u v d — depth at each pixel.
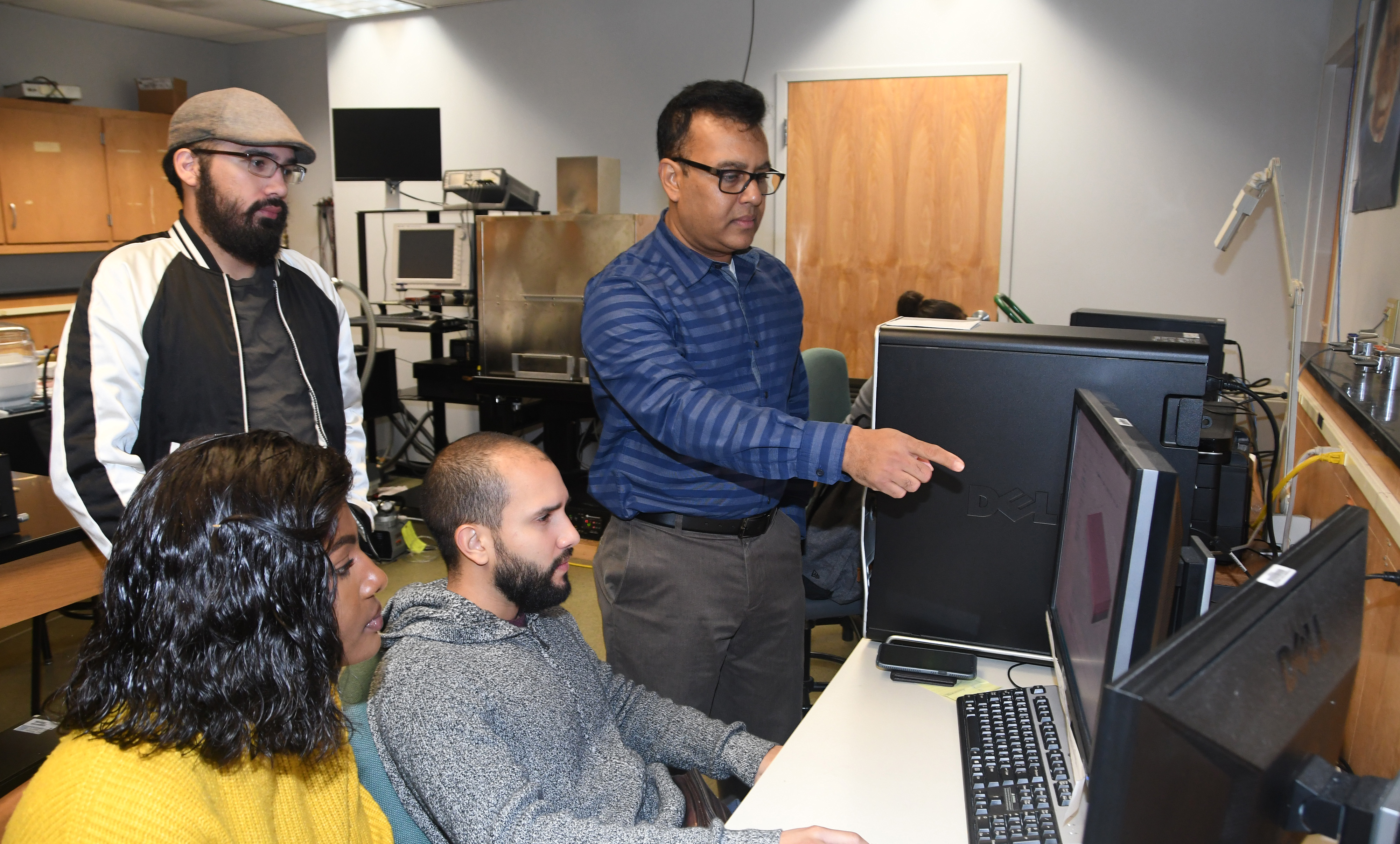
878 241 4.21
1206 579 0.91
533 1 4.71
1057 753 1.05
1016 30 3.85
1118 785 0.52
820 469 1.23
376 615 0.88
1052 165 3.90
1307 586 0.66
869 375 4.32
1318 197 3.53
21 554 1.62
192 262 1.62
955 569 1.38
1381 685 1.18
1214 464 1.63
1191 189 3.72
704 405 1.34
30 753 2.02
